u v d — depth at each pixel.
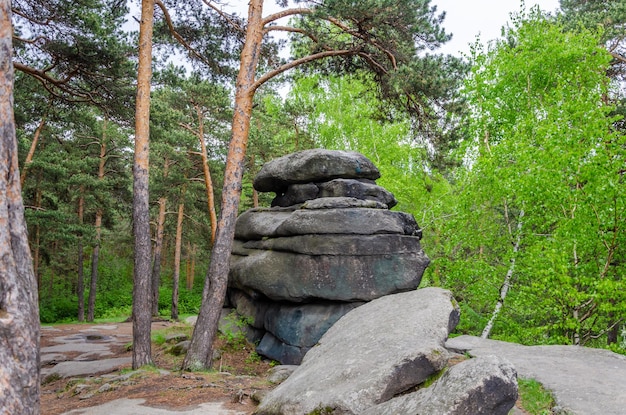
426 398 4.45
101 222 31.44
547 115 12.93
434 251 17.48
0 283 3.26
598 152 10.38
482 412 4.09
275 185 14.12
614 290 9.91
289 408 5.89
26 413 3.18
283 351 11.04
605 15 16.81
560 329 12.32
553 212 11.97
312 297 11.08
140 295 10.43
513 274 13.73
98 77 13.82
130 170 31.92
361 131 22.61
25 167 21.80
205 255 40.34
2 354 3.14
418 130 14.32
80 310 29.22
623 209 9.92
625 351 10.34
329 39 12.36
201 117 24.06
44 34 12.77
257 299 12.83
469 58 14.63
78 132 27.09
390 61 12.86
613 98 16.98
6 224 3.38
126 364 12.38
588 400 5.96
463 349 9.82
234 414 6.79
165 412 6.88
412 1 11.12
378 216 11.52
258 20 11.50
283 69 11.64
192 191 30.28
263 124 29.28
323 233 11.22
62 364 12.88
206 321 10.23
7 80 3.56
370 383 5.67
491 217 14.30
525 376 7.29
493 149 12.88
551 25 14.47
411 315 7.88
